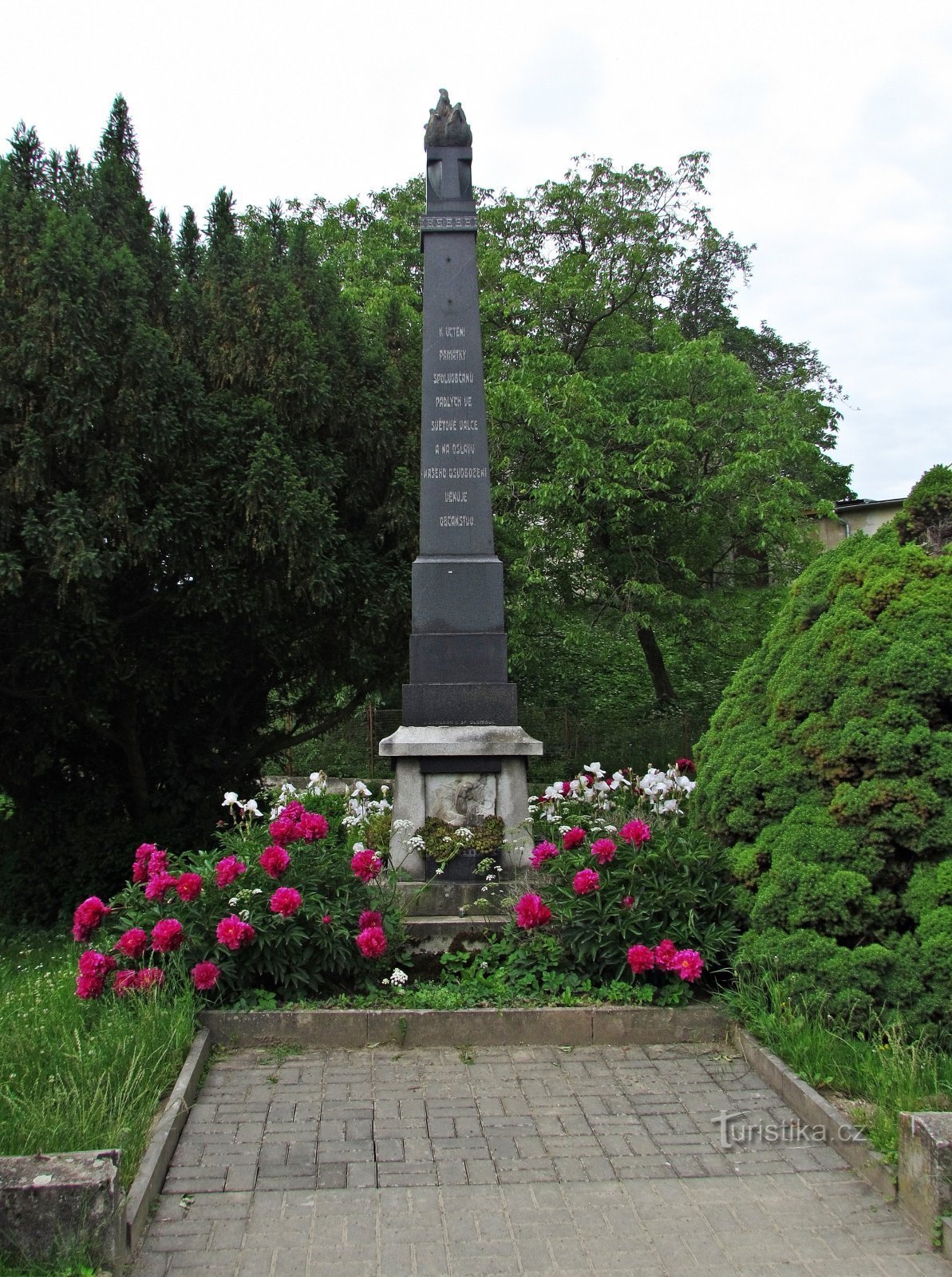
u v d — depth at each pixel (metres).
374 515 9.87
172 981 5.45
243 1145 4.22
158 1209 3.70
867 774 5.51
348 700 13.04
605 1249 3.48
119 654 9.22
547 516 16.61
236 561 8.80
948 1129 3.63
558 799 7.67
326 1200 3.78
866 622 5.81
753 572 20.06
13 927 9.28
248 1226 3.59
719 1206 3.78
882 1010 4.92
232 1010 5.46
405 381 10.72
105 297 8.16
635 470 15.98
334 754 20.28
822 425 22.06
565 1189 3.89
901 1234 3.59
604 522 17.06
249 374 9.20
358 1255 3.43
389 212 21.95
